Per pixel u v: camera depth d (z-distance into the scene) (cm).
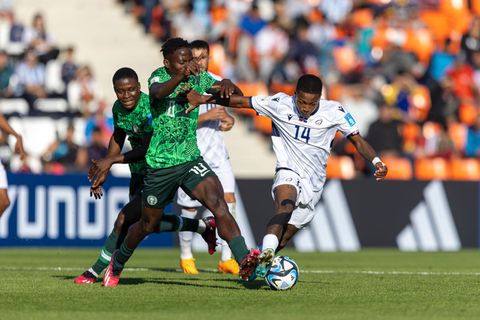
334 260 5216
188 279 3478
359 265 4738
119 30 8794
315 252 6109
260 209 6244
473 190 6600
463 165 7888
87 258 5066
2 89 7462
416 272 4147
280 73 8144
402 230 6494
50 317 2323
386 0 9375
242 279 3203
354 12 9250
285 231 3253
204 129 3997
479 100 8750
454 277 3781
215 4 8819
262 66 8288
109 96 8381
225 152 4041
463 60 9100
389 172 7500
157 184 2902
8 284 3178
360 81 8506
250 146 7894
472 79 8900
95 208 6122
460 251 6334
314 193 3219
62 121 7306
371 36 8931
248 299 2741
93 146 6869
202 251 6228
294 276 2998
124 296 2802
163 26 8794
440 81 8669
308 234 6372
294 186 3106
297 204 3186
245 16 8494
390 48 8681
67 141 6850
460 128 8344
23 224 6041
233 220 2898
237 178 6247
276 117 3159
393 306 2625
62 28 8719
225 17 8669
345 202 6419
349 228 6412
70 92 7556
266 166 7856
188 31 8638
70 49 7644
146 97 2967
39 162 7100
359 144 3155
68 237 6088
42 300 2697
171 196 2947
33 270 4016
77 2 8869
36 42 7775
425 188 6544
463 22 9575
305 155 3173
